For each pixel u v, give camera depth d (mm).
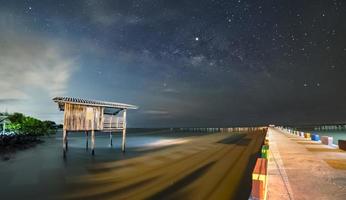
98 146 44875
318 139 28484
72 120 28969
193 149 35125
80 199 12391
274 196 7863
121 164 22875
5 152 35219
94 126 30703
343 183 9328
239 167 18938
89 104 29875
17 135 48969
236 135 73250
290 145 23703
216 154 28016
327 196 7867
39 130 64312
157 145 44312
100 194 12984
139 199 11812
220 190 12672
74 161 25750
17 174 19359
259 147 33969
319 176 10461
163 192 12750
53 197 12922
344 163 13578
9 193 13906
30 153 33906
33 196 13250
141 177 16672
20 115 57531
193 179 15320
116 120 33375
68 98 29000
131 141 57438
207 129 159500
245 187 13109
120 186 14422
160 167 20391
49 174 19172
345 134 86688
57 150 37844
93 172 19375
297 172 11258
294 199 7594
